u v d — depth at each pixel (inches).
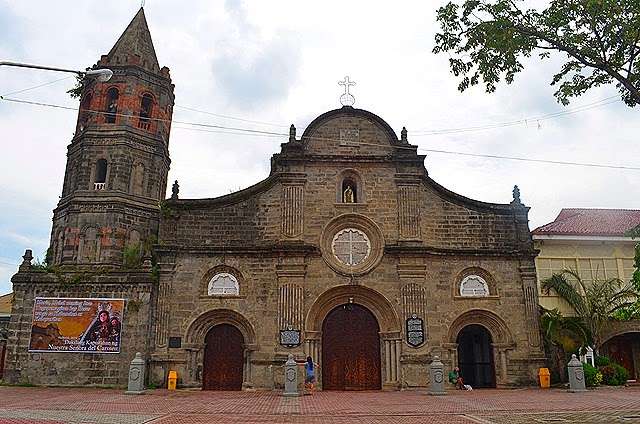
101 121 1235.2
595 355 1067.3
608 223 1272.1
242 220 1043.9
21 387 946.7
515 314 1027.3
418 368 966.4
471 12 521.3
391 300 1003.3
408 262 1016.2
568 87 530.3
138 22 1360.7
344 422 568.1
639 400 762.8
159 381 956.0
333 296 1013.2
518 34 504.1
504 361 1003.3
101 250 1141.1
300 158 1063.0
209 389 973.2
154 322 989.2
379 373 993.5
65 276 1002.7
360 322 1020.5
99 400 761.6
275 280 1008.9
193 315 991.0
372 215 1045.8
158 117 1295.5
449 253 1036.5
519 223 1075.9
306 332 982.4
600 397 810.8
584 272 1173.7
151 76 1299.2
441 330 1003.9
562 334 1026.1
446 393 895.1
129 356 976.3
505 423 552.1
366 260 1027.3
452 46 534.9
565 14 491.5
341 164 1071.0
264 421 574.6
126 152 1211.2
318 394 895.1
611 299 1087.6
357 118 1100.5
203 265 1016.2
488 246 1058.1
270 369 966.4
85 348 978.1
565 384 995.9
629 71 493.7
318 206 1047.0
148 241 1192.8
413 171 1067.3
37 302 992.2
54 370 969.5
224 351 997.2
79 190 1179.3
